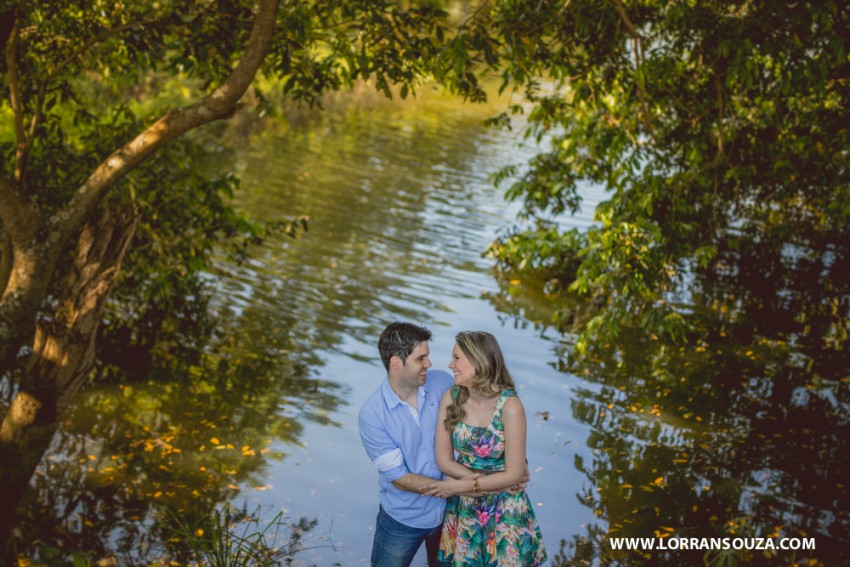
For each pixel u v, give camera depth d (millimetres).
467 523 4070
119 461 7203
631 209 8266
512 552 4012
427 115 26859
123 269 9945
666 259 8273
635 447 7934
